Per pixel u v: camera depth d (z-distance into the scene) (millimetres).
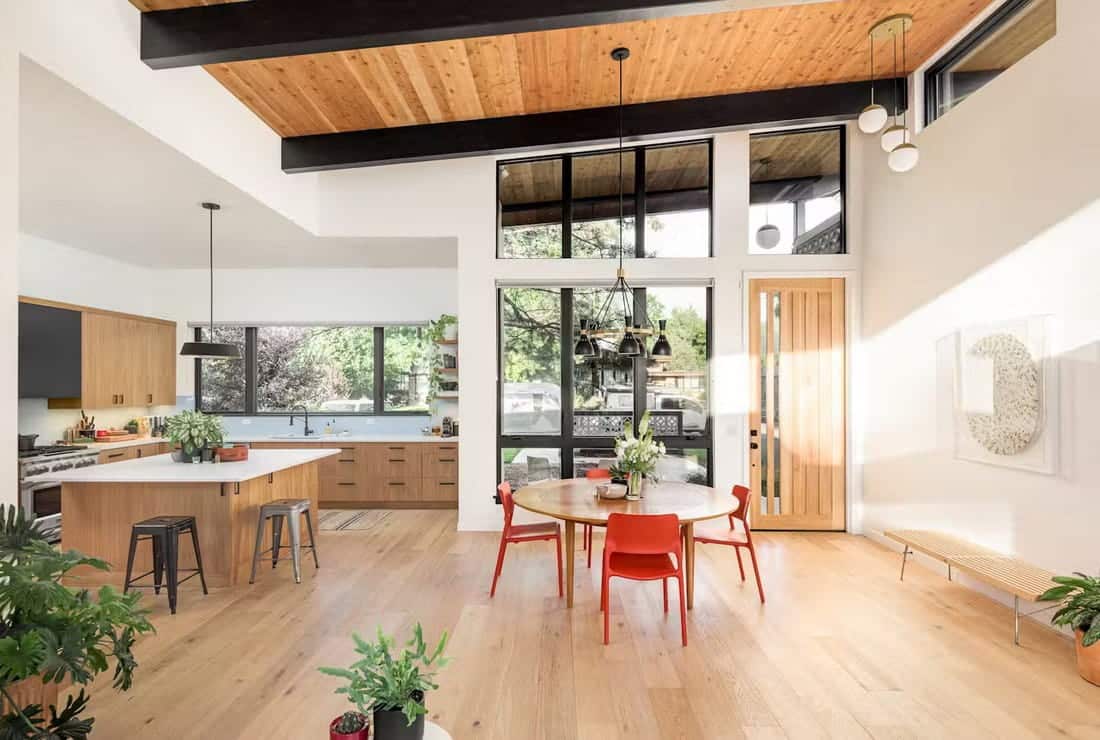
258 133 4328
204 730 2307
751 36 3850
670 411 5445
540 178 5535
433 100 4273
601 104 4598
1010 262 3484
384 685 1555
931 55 4211
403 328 7090
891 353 4758
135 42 3053
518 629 3268
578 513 3299
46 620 1749
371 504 6445
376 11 3012
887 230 4816
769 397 5328
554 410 5516
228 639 3139
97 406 5629
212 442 4328
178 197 4238
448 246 5809
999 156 3568
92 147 3334
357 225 5383
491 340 5387
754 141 5395
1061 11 3119
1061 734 2266
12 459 2314
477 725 2346
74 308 5379
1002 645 3041
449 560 4551
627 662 2873
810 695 2564
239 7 3055
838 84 4641
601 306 5492
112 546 3990
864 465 5223
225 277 6930
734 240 5324
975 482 3775
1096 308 2930
